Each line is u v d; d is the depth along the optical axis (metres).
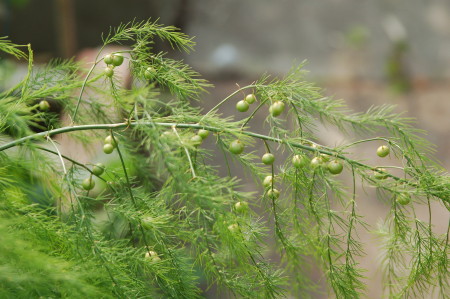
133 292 0.84
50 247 0.85
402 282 0.91
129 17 3.26
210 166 0.88
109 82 0.92
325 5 4.31
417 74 3.76
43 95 0.89
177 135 0.83
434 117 3.25
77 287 0.80
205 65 3.70
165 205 0.89
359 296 0.88
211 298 1.09
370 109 0.90
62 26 2.42
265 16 4.18
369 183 0.87
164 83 0.89
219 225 0.84
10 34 2.91
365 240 1.77
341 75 3.74
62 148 1.07
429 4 4.33
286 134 0.87
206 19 4.05
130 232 0.91
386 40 4.03
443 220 2.13
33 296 0.81
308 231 0.90
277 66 3.81
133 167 0.96
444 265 0.88
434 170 0.88
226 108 3.00
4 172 0.88
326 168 0.86
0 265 0.80
